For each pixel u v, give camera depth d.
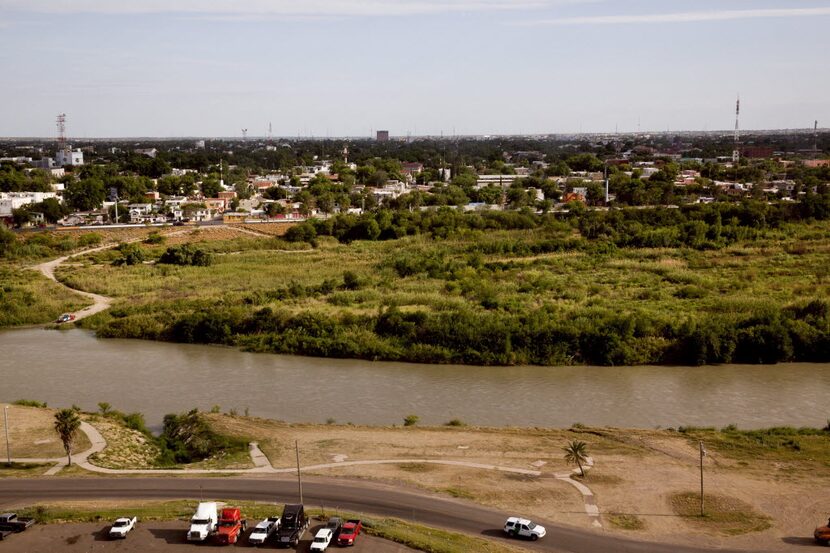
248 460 82.50
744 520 67.50
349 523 63.22
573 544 62.88
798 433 90.56
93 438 88.94
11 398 109.50
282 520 62.94
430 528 65.31
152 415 102.88
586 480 76.25
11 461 81.62
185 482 76.25
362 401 107.00
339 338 132.88
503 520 67.50
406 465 80.50
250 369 123.50
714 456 82.88
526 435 90.12
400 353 127.81
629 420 98.25
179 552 60.19
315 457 83.19
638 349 125.00
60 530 63.62
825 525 66.44
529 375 118.44
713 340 122.81
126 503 70.31
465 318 134.38
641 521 67.25
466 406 104.25
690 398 106.50
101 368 124.56
